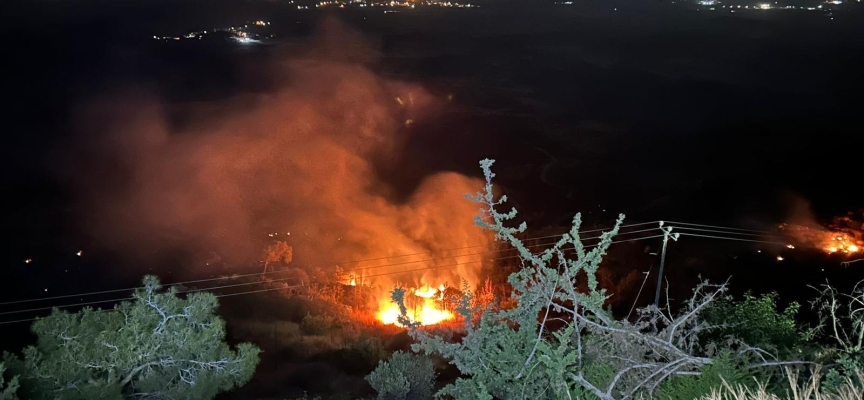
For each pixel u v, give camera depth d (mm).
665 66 115938
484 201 5895
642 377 5395
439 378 12328
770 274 22328
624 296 20438
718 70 110500
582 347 6055
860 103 79438
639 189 45031
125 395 7477
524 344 5688
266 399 11984
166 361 7570
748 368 5219
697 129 67625
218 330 7770
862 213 30500
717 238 27125
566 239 5719
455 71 109000
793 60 117562
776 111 75062
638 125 71062
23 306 23000
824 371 5633
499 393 5508
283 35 152750
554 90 93938
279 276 24938
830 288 8250
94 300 23969
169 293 7797
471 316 5668
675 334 6012
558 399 5109
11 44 116000
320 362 14812
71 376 7051
